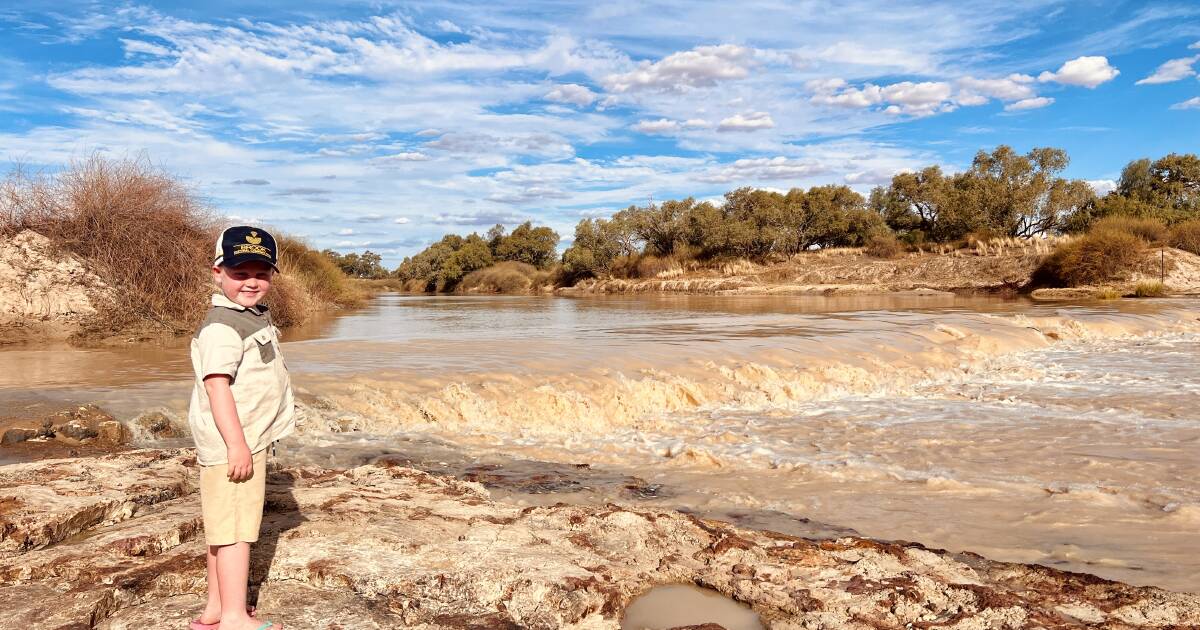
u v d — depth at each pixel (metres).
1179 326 21.06
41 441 7.20
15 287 15.40
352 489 5.45
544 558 4.14
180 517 4.50
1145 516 5.54
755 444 8.05
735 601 3.96
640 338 15.20
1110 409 9.67
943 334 17.09
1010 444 7.86
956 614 3.64
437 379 9.82
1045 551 4.88
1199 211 58.81
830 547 4.66
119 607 3.41
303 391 8.93
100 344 15.03
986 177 62.41
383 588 3.70
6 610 3.25
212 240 18.77
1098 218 55.47
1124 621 3.63
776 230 63.44
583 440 8.31
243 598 3.11
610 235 72.25
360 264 113.62
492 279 80.25
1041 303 31.42
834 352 13.70
